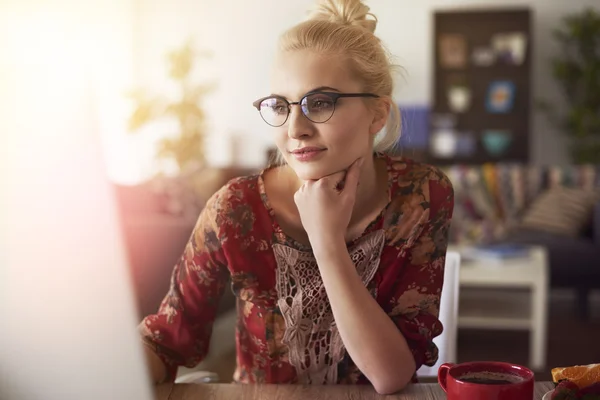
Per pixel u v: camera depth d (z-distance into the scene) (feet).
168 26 23.27
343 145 3.20
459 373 2.54
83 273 1.84
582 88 21.62
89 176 1.80
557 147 22.30
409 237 3.58
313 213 3.18
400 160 3.74
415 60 22.50
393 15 22.47
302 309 3.51
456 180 17.37
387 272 3.56
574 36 21.20
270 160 3.74
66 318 1.85
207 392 3.01
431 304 3.54
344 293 3.08
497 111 22.39
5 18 1.86
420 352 3.33
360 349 3.03
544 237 15.44
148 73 23.35
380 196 3.64
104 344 1.88
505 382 2.49
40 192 1.78
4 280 1.81
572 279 14.89
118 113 22.59
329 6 3.54
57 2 18.07
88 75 1.77
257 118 23.26
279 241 3.51
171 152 20.33
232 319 10.05
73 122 1.77
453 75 22.49
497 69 22.41
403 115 4.18
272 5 23.03
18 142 1.74
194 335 3.58
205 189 16.46
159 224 6.88
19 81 1.73
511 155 22.49
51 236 1.81
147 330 3.49
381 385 2.99
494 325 11.53
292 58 3.20
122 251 1.86
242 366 3.72
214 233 3.54
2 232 1.78
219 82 23.31
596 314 15.31
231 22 23.18
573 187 17.03
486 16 22.13
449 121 22.38
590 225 16.11
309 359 3.57
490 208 17.02
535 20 22.17
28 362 1.89
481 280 11.39
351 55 3.24
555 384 2.67
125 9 22.77
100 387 1.91
